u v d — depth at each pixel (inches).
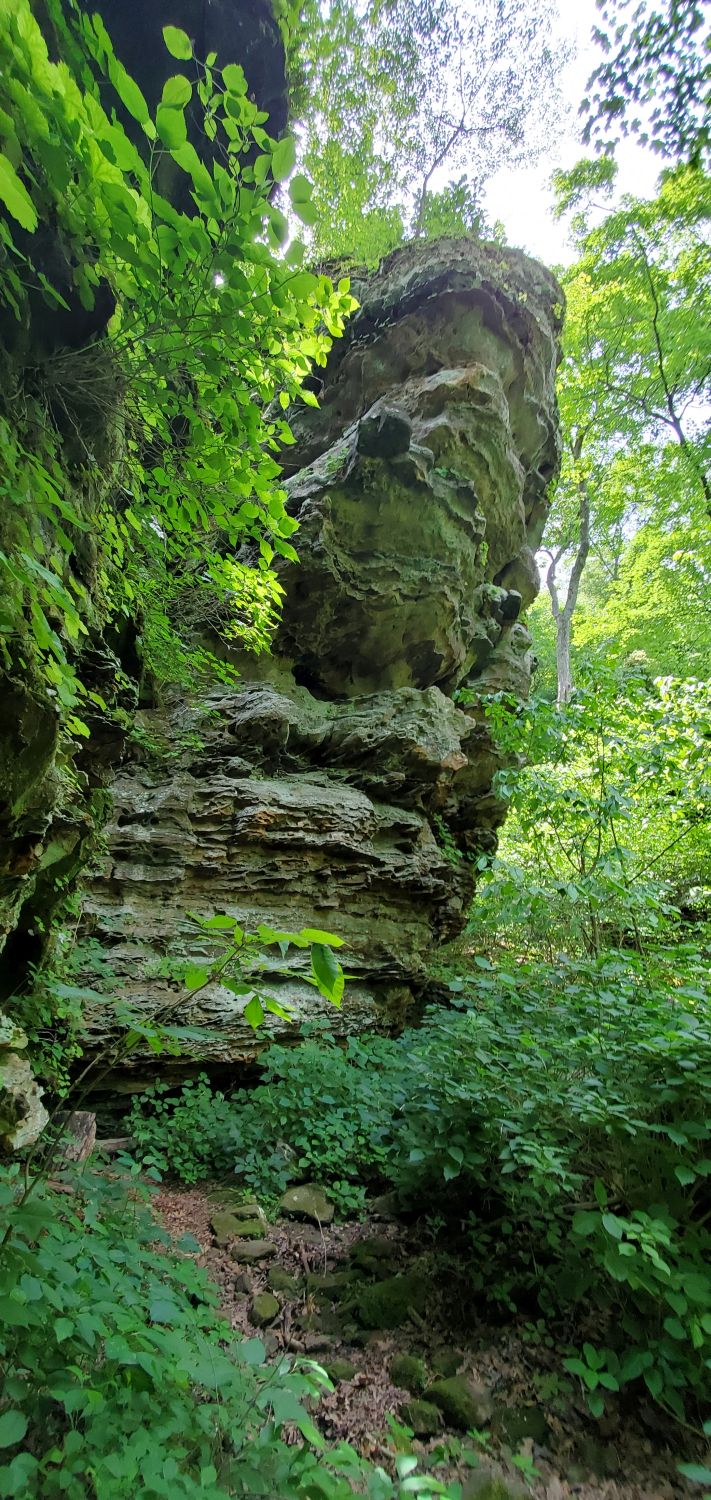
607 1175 131.0
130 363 106.7
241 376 100.7
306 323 96.8
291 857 263.4
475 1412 103.3
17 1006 156.9
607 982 162.9
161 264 85.3
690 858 318.3
